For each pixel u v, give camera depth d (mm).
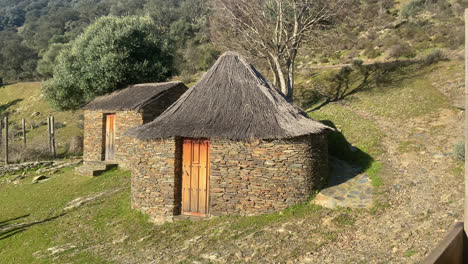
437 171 9453
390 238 6418
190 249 7305
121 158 15797
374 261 5668
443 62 21641
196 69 46562
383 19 39062
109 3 111375
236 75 10172
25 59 68250
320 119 17188
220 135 8523
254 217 8398
